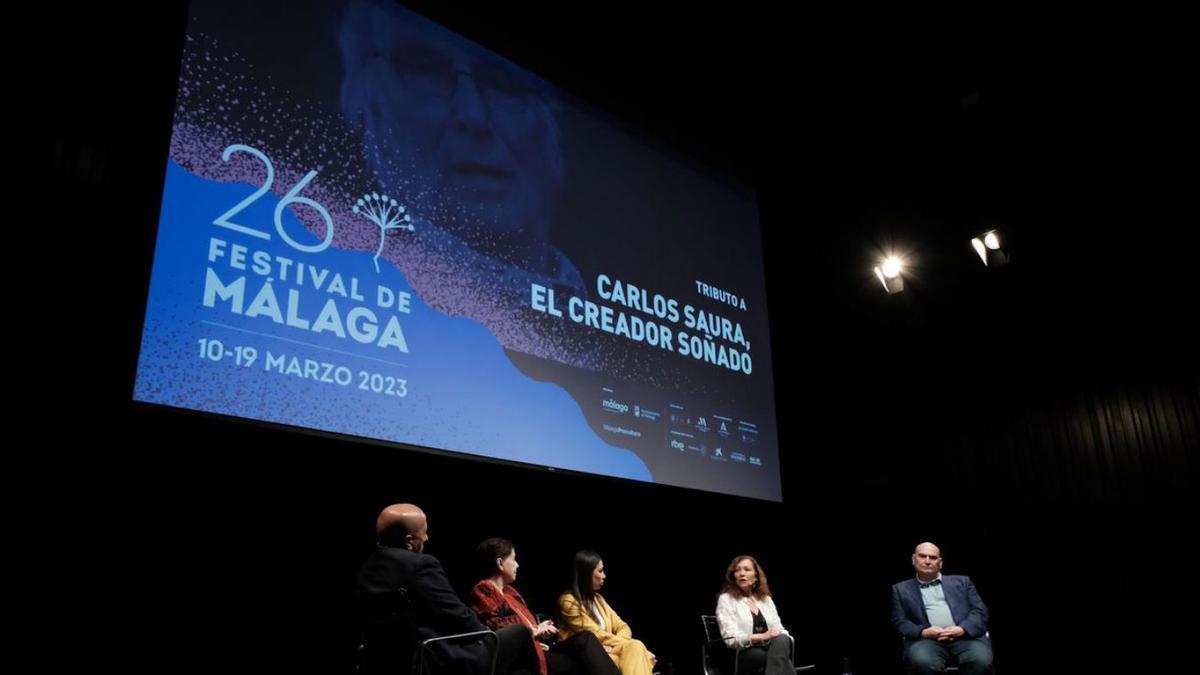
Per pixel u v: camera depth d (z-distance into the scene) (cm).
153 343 301
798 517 573
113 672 286
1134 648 518
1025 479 580
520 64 469
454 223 407
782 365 595
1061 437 573
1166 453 534
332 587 346
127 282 307
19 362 283
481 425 388
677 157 552
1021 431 588
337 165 371
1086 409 568
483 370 397
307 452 341
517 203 439
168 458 310
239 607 320
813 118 614
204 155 329
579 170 480
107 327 301
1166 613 513
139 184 315
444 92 425
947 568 595
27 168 298
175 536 309
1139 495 538
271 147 350
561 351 435
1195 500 519
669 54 567
